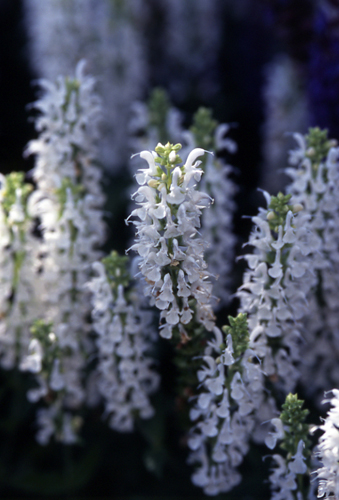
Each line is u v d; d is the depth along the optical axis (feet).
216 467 8.63
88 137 10.39
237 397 7.70
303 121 15.74
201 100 19.77
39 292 10.28
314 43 13.35
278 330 8.04
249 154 17.97
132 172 14.61
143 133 16.71
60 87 10.13
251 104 19.01
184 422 9.28
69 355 10.48
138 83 18.04
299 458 7.34
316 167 8.85
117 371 9.63
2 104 18.83
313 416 10.21
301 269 7.83
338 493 6.51
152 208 6.65
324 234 8.89
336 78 12.23
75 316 10.18
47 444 12.08
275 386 9.01
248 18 20.40
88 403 11.45
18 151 17.75
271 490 9.99
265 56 19.70
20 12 21.62
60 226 9.74
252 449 9.95
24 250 9.95
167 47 21.45
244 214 15.42
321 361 10.18
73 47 17.28
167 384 11.88
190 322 7.79
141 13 19.08
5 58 20.36
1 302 10.23
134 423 10.80
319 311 9.55
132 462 11.88
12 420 11.51
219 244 11.07
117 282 8.81
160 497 11.21
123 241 14.55
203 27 21.54
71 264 9.88
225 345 7.74
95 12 18.61
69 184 9.77
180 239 6.78
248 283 8.05
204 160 10.75
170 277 6.95
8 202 9.71
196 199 6.83
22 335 10.55
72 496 11.53
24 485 11.40
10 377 11.51
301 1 15.11
